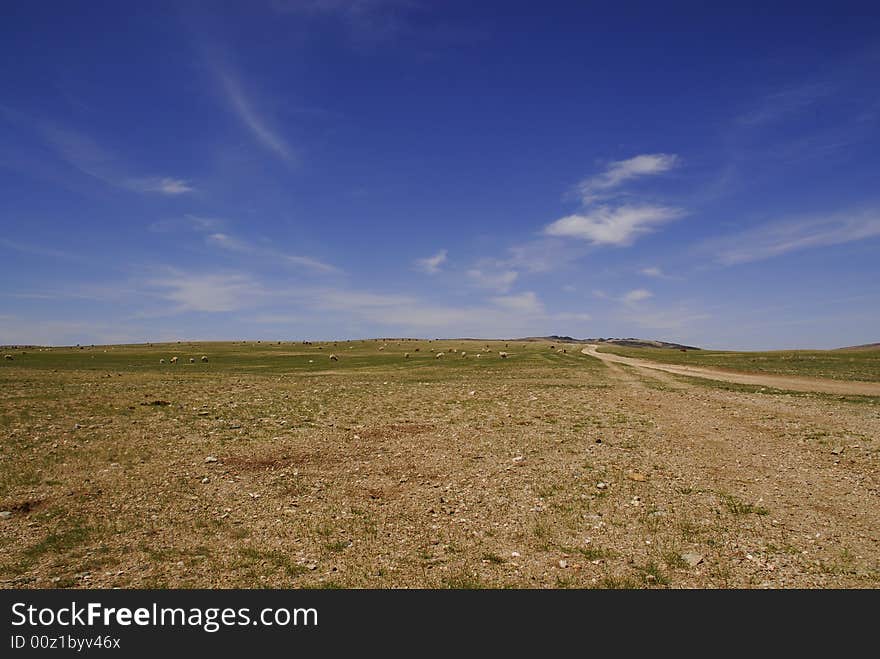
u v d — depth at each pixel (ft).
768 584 27.76
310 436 63.72
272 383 133.90
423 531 35.04
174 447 56.90
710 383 139.13
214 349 392.27
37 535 33.83
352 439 62.44
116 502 39.91
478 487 44.34
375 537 34.06
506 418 77.56
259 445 58.65
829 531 34.45
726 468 49.65
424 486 44.78
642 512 38.04
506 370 197.36
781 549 31.76
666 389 122.31
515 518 37.22
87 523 35.88
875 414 80.53
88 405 83.10
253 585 28.02
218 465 50.31
